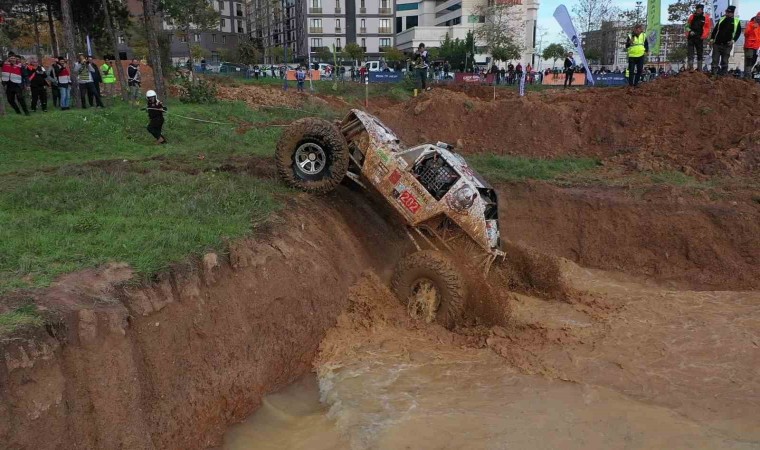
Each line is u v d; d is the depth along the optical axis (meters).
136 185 9.18
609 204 12.95
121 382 5.00
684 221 12.28
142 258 6.19
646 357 8.17
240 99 23.06
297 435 6.41
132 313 5.47
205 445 5.83
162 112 14.95
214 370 6.12
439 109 18.94
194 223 7.55
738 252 11.81
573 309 10.07
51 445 4.35
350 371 7.61
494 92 25.50
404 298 9.09
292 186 9.88
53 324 4.74
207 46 77.38
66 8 18.41
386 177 9.33
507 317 9.19
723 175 14.06
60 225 6.92
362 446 6.14
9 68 15.70
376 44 83.56
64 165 11.35
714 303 10.41
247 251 7.25
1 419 4.08
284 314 7.46
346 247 9.71
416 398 7.07
